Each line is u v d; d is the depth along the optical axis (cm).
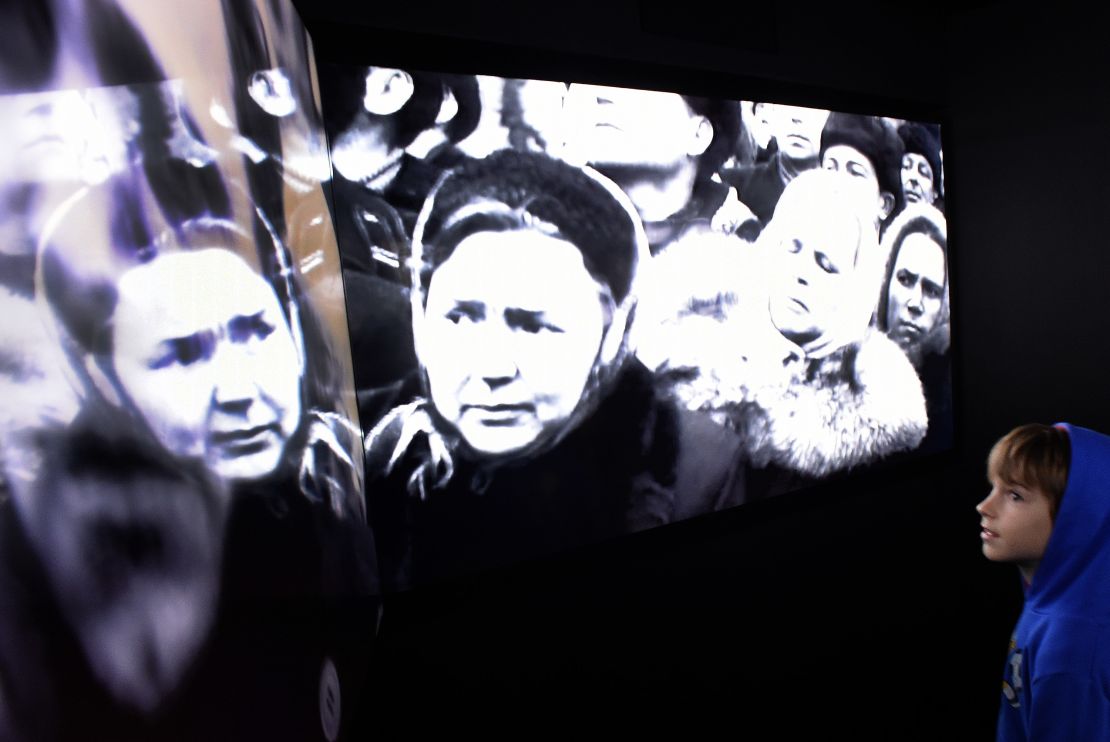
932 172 363
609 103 251
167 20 59
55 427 36
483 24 228
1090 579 92
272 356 83
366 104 205
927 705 256
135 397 46
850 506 334
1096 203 362
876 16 344
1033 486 98
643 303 262
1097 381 371
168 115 57
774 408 302
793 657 287
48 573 34
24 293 34
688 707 259
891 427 349
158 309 51
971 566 361
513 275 232
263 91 95
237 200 76
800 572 314
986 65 376
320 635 97
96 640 38
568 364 245
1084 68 358
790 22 310
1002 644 296
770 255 297
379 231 208
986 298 389
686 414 275
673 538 275
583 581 253
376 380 209
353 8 204
